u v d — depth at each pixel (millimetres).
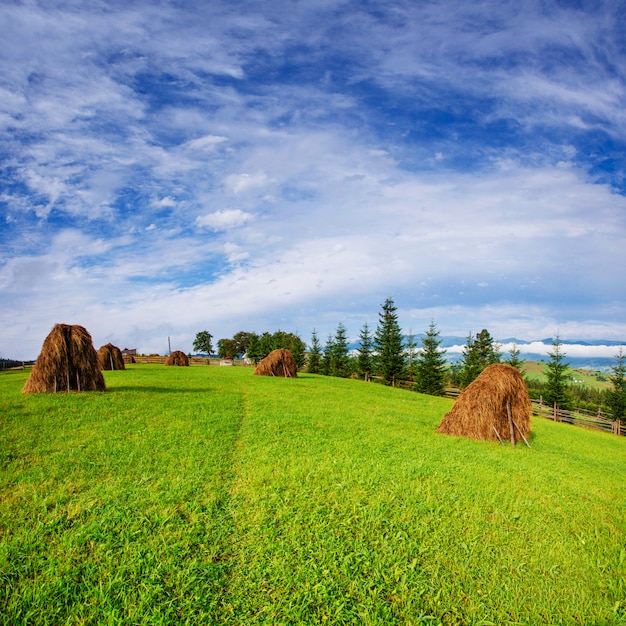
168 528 5301
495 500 7023
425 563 4895
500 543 5516
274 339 71938
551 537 5836
